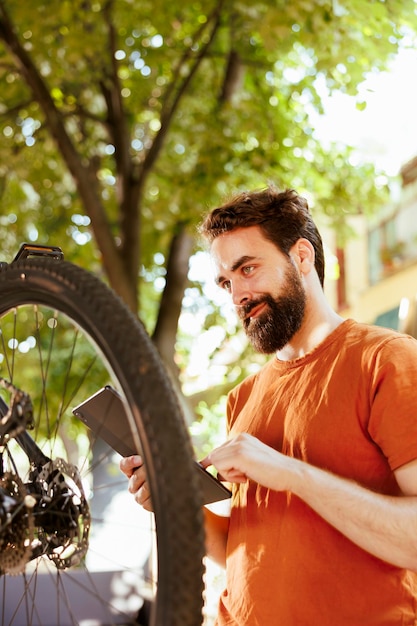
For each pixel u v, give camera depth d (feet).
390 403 5.36
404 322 24.36
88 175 20.61
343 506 5.16
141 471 5.70
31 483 4.81
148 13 20.63
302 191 22.65
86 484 5.40
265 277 5.98
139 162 22.00
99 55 20.26
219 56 21.58
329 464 5.58
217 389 21.89
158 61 21.62
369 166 23.20
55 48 20.03
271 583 5.58
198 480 4.00
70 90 22.22
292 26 18.94
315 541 5.52
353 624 5.36
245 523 5.93
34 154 23.27
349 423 5.58
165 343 20.65
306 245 6.13
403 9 17.83
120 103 20.97
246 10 19.74
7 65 20.13
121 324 4.16
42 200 25.27
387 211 25.58
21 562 4.44
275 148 21.50
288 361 6.17
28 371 22.57
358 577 5.43
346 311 28.27
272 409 6.05
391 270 25.55
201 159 20.53
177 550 3.87
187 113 22.95
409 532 5.07
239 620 5.68
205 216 6.65
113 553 15.94
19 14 18.88
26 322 22.48
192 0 19.99
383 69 18.58
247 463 5.23
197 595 3.89
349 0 17.60
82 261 24.91
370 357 5.61
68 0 18.80
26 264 4.77
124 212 20.63
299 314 6.04
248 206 6.03
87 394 22.90
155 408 3.96
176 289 21.07
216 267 6.22
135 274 20.10
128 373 4.04
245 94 22.94
